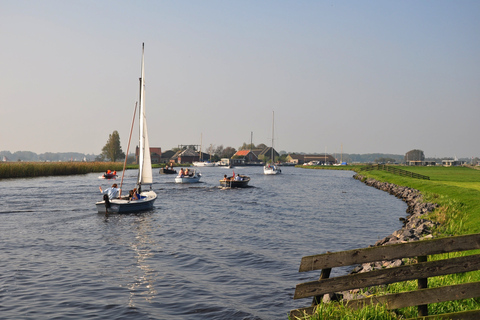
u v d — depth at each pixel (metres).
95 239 21.81
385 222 28.55
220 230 24.66
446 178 64.94
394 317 7.57
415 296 7.52
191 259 17.48
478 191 33.91
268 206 37.47
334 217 30.77
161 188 57.44
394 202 42.16
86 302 12.13
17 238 21.78
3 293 12.84
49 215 30.12
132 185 61.31
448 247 7.46
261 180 84.38
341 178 95.88
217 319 10.91
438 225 20.73
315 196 48.31
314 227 26.08
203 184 66.06
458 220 22.38
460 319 7.13
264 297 12.70
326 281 7.73
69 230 24.44
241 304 12.06
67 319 10.80
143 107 36.78
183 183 67.19
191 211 33.53
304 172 134.88
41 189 49.50
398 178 64.75
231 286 13.80
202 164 178.38
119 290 13.30
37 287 13.51
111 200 31.50
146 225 26.41
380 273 7.63
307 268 7.77
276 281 14.42
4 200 38.28
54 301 12.19
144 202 33.00
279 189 58.91
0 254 18.14
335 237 22.80
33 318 10.83
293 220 28.97
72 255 18.16
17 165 70.94
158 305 11.95
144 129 37.09
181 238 22.16
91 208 33.94
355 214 32.62
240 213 32.47
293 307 11.83
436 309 8.39
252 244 20.67
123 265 16.47
